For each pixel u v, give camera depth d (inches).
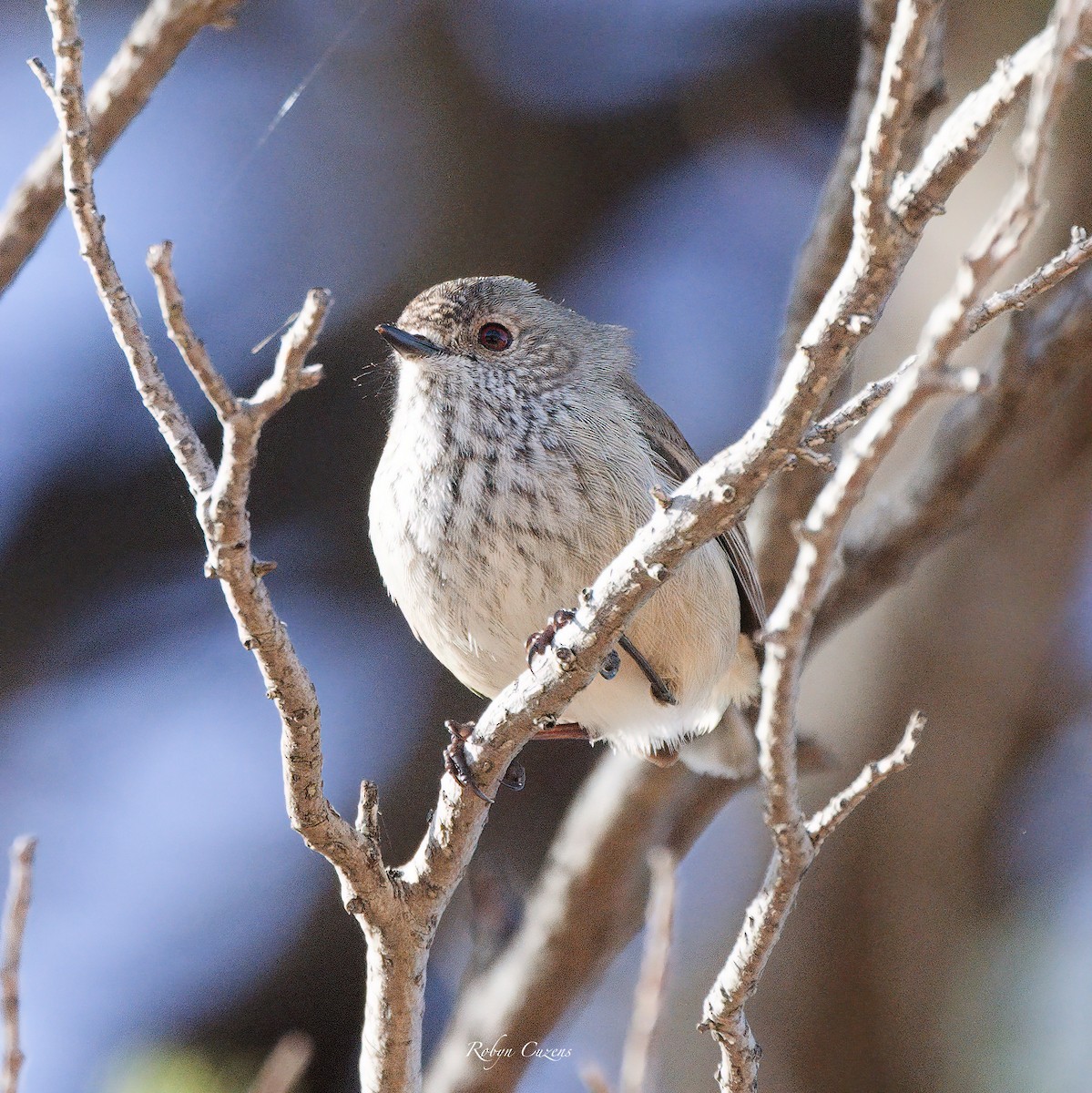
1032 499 462.9
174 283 189.9
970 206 458.3
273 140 526.0
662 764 381.7
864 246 188.9
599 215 550.9
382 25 544.1
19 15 518.0
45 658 526.0
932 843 457.1
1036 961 452.4
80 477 524.1
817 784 460.1
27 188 258.1
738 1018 233.3
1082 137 449.7
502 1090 403.9
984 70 462.0
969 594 462.9
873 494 457.1
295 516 520.4
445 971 492.1
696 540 229.3
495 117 547.2
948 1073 438.9
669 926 237.3
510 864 510.0
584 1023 477.4
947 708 462.0
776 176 568.4
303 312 191.5
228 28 265.1
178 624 535.2
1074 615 486.9
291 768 231.3
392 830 509.0
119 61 262.2
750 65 557.9
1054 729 475.2
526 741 256.1
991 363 389.7
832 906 454.9
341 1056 487.2
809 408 206.2
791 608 209.6
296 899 511.2
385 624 526.9
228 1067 407.8
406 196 535.2
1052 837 469.4
